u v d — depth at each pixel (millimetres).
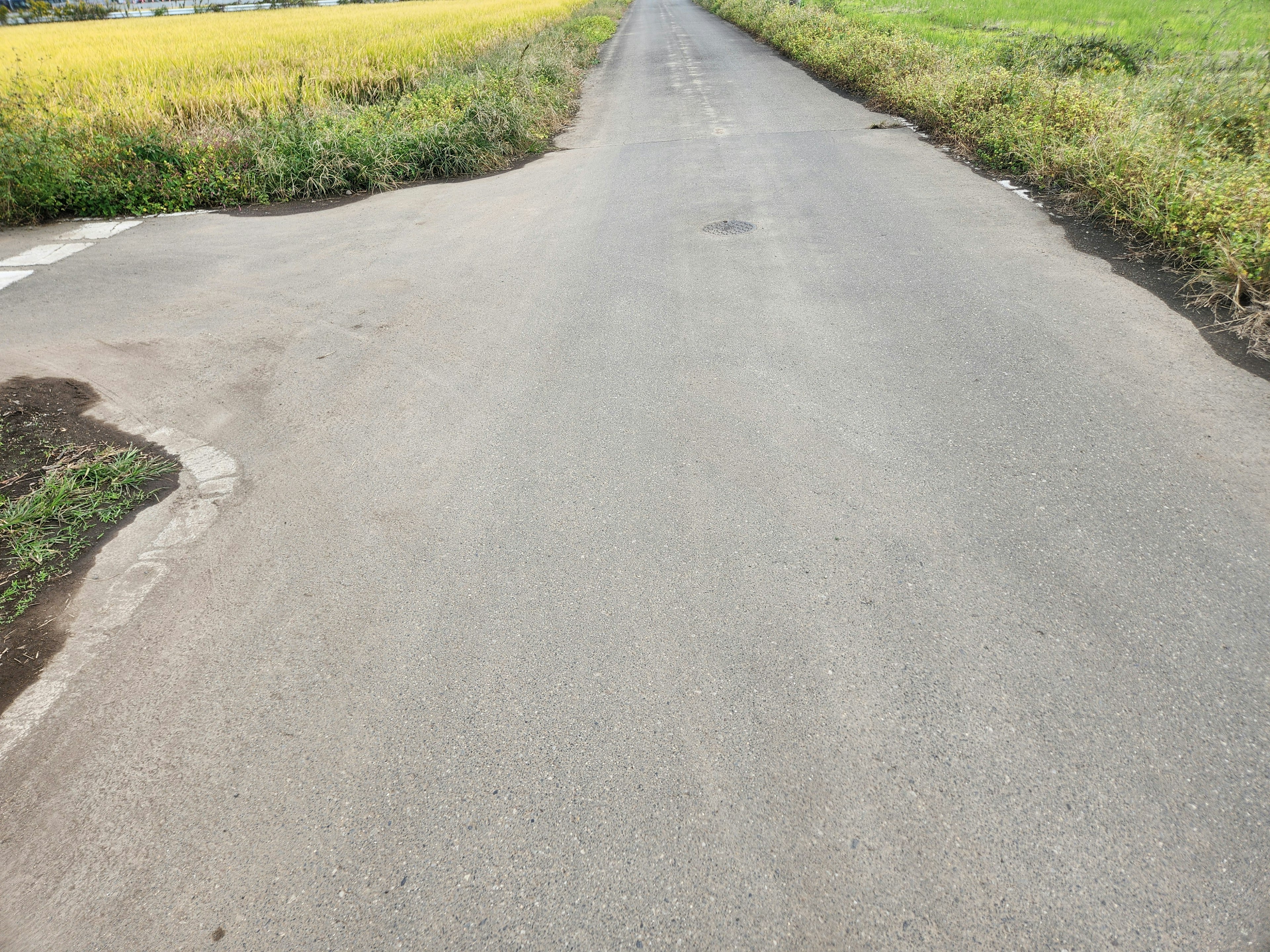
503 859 2018
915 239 6566
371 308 5992
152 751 2400
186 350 5449
